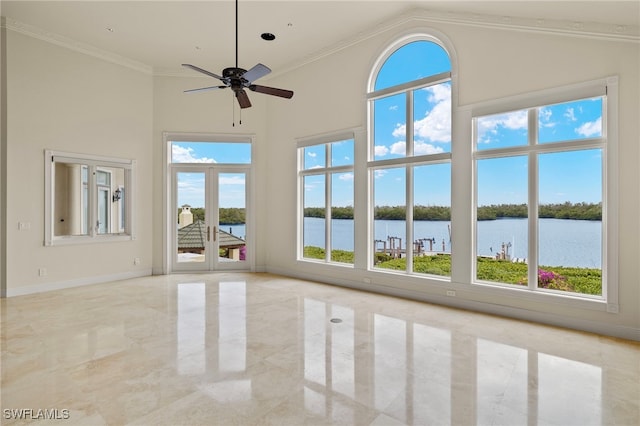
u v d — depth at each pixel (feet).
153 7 14.98
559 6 11.14
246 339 10.96
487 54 13.62
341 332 11.57
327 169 19.30
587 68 11.53
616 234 11.12
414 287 15.75
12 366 9.00
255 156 22.35
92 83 18.76
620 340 10.87
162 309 14.15
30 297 15.97
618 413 7.05
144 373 8.66
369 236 17.49
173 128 21.57
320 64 19.43
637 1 9.65
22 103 16.29
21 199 16.30
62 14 15.46
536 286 12.87
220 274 21.70
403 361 9.41
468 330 11.77
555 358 9.60
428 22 15.16
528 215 13.03
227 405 7.29
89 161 18.61
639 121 10.77
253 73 11.08
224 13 15.56
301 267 20.44
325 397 7.63
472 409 7.21
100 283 18.98
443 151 15.34
